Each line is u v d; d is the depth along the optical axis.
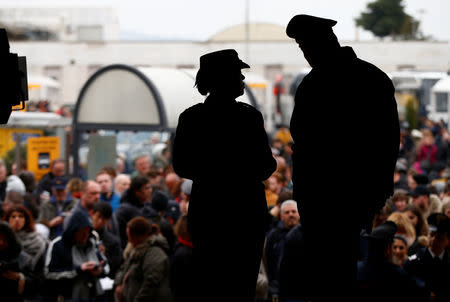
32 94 57.50
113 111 21.73
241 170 6.70
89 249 11.93
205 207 6.73
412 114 46.31
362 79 6.39
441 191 17.31
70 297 11.73
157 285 10.89
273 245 11.66
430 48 54.81
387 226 8.52
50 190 17.56
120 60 69.62
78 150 22.20
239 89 6.75
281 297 11.02
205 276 6.77
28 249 11.82
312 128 6.43
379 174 6.47
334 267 6.57
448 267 10.03
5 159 22.28
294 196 6.59
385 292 8.44
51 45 70.12
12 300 11.20
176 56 68.88
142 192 13.53
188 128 6.71
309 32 6.39
